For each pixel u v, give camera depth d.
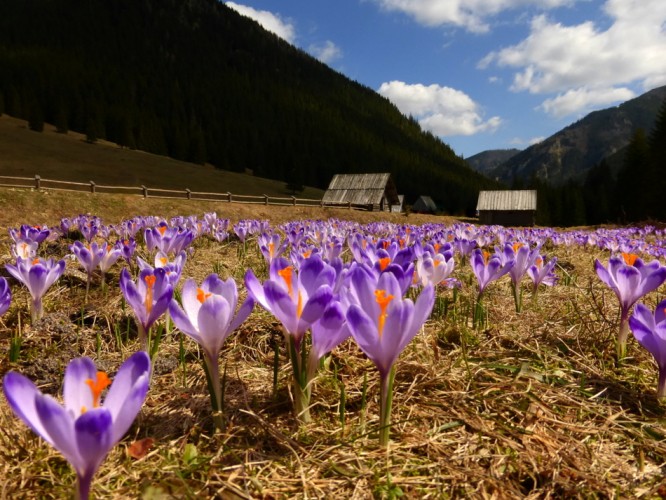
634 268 2.31
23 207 18.02
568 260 7.23
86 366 1.12
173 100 158.12
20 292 3.91
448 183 146.12
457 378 2.16
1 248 6.84
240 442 1.66
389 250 2.95
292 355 1.67
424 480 1.46
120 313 3.30
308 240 7.52
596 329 2.88
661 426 1.83
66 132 96.94
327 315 1.43
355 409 1.92
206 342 1.59
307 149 142.25
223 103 179.88
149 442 1.59
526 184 96.81
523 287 4.44
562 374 2.29
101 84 147.88
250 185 86.81
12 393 0.94
